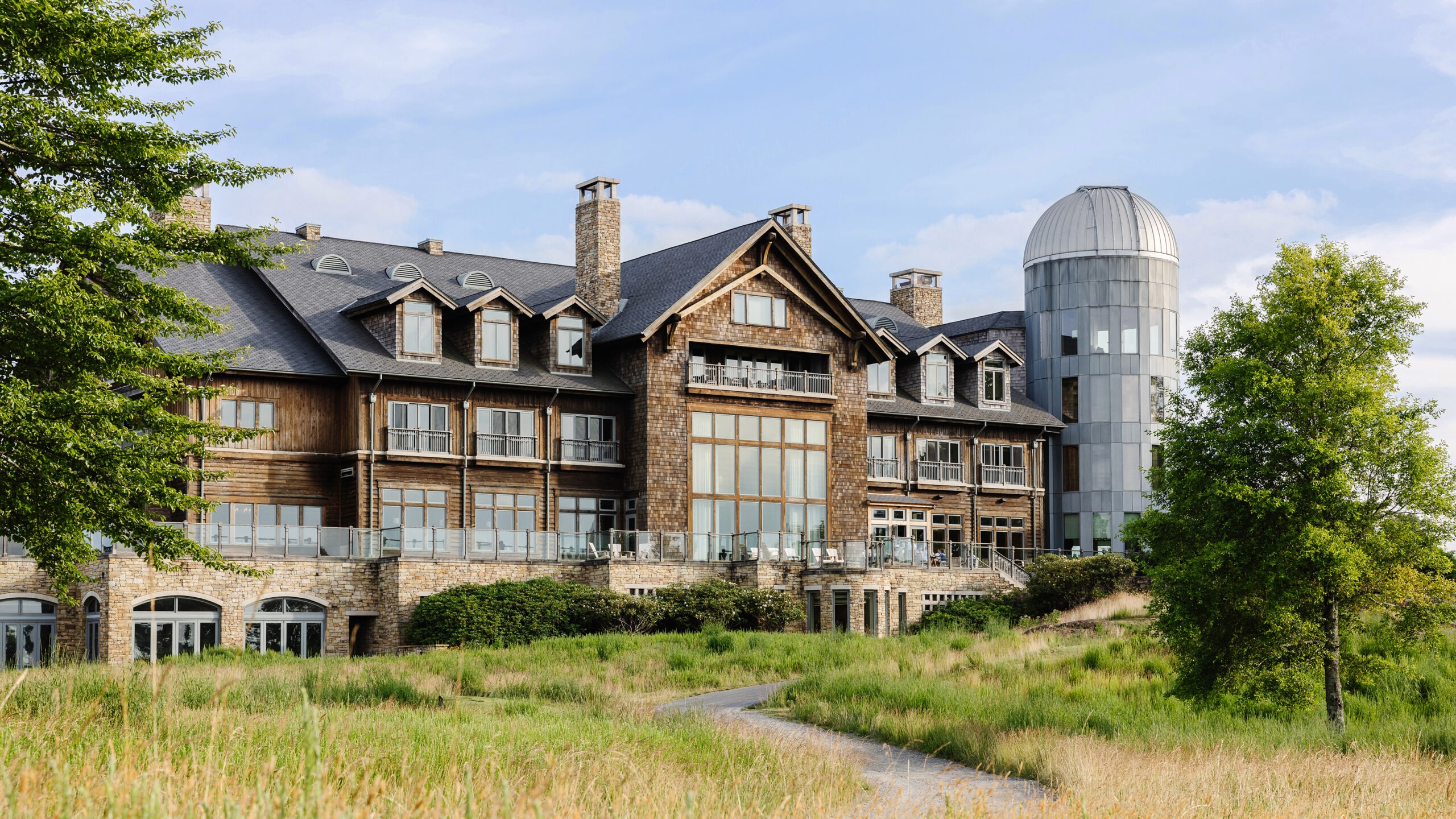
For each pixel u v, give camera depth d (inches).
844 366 2012.8
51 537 789.2
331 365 1689.2
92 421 758.5
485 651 1347.2
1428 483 884.6
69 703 441.1
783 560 1820.9
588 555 1733.5
